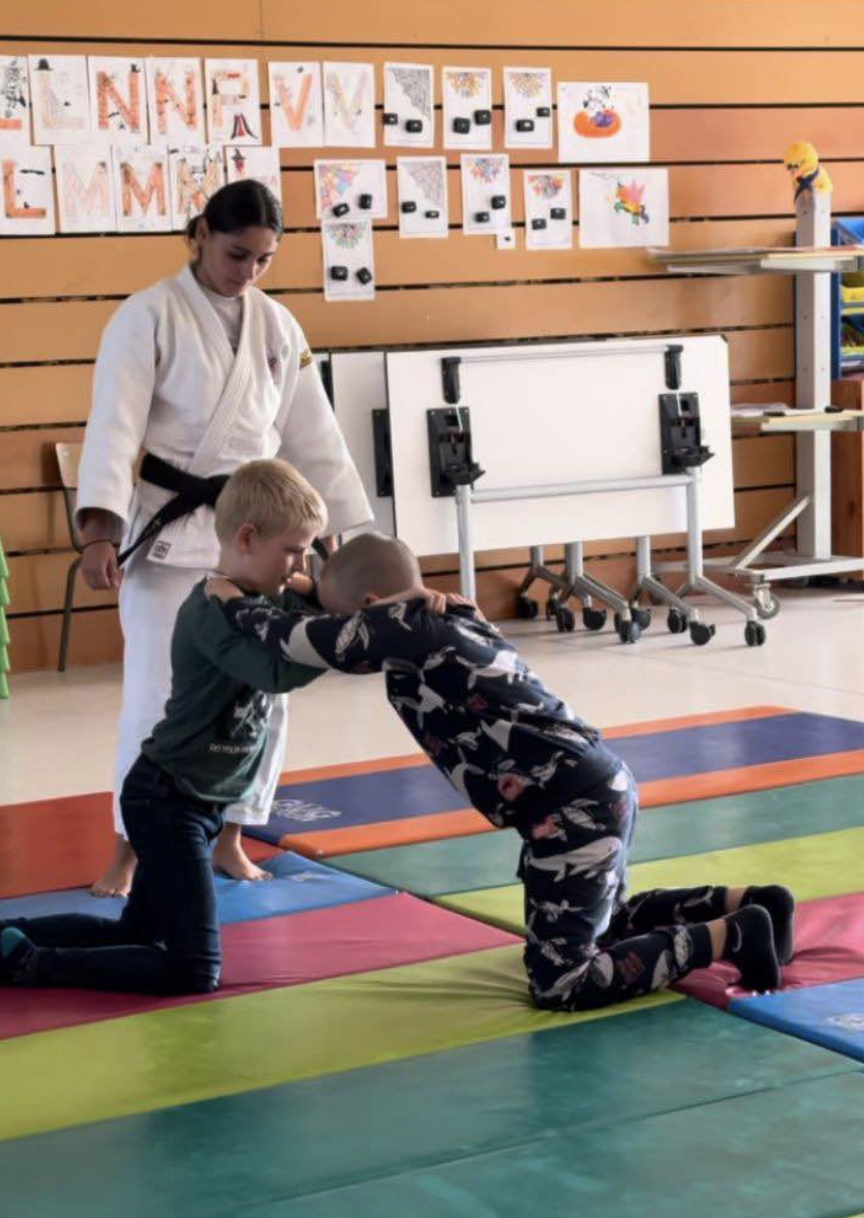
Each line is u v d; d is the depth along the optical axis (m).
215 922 2.78
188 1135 2.19
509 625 7.14
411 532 6.38
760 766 4.27
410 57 6.86
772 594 7.62
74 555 6.47
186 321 3.36
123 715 3.42
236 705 2.74
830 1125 2.16
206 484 3.38
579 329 7.28
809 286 7.52
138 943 2.88
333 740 4.97
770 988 2.63
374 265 6.88
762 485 7.80
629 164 7.31
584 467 6.64
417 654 2.56
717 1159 2.07
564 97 7.16
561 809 2.60
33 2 6.24
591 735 2.65
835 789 4.02
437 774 4.36
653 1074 2.33
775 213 7.63
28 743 5.13
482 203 7.05
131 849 3.42
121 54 6.39
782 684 5.60
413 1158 2.10
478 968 2.81
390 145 6.86
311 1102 2.29
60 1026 2.61
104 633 6.58
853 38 7.72
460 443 6.36
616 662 6.14
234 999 2.71
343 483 3.62
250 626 2.58
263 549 2.69
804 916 3.00
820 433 7.50
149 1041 2.54
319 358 6.45
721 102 7.47
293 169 6.71
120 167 6.40
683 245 7.46
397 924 3.07
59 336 6.38
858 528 7.62
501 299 7.12
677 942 2.61
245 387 3.39
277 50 6.64
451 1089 2.31
